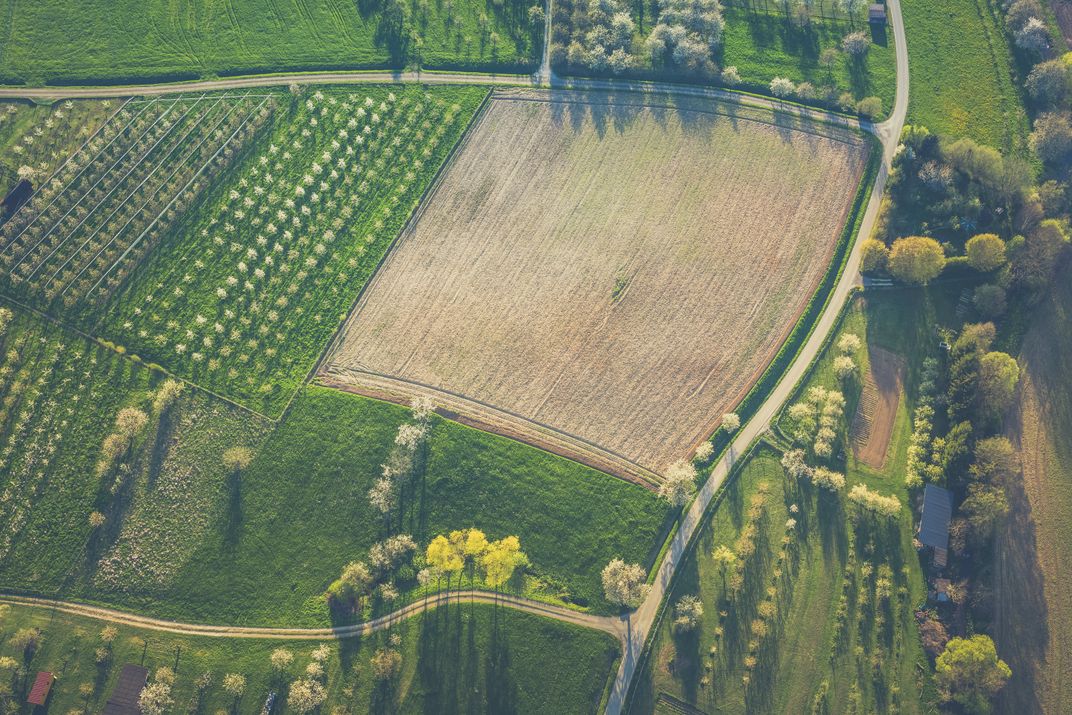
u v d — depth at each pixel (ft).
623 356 349.82
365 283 359.46
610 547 321.52
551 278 361.71
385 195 372.38
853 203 366.43
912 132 369.30
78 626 309.63
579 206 372.79
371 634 310.86
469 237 368.27
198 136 377.50
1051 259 337.52
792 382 342.64
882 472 328.29
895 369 342.03
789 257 360.89
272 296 354.33
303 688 297.53
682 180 375.86
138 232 359.05
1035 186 362.12
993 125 375.25
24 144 372.38
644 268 362.33
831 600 313.73
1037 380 335.67
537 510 325.21
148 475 327.88
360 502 325.21
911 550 317.42
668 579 318.04
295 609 313.94
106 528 321.32
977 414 320.09
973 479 311.27
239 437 333.01
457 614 312.91
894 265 341.00
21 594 313.12
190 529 321.73
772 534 322.75
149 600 313.73
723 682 306.55
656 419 341.00
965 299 345.10
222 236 360.48
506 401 343.67
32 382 338.54
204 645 308.60
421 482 327.26
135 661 305.32
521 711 302.66
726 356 348.18
